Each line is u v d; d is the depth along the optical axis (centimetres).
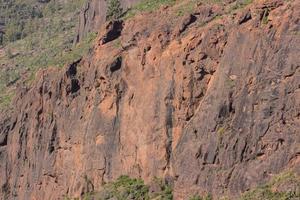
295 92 12381
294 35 12669
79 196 15925
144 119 14912
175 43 14750
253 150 12656
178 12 15612
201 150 13375
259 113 12712
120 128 15450
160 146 14450
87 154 16062
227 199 12675
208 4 15238
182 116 14138
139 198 14450
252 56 13100
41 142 17675
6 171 19062
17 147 18750
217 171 13038
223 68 13512
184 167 13650
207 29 14275
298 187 11756
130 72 15538
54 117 17400
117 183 15150
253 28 13312
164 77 14700
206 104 13588
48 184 17262
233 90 13200
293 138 12244
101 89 16038
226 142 13012
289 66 12550
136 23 16075
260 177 12400
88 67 16725
